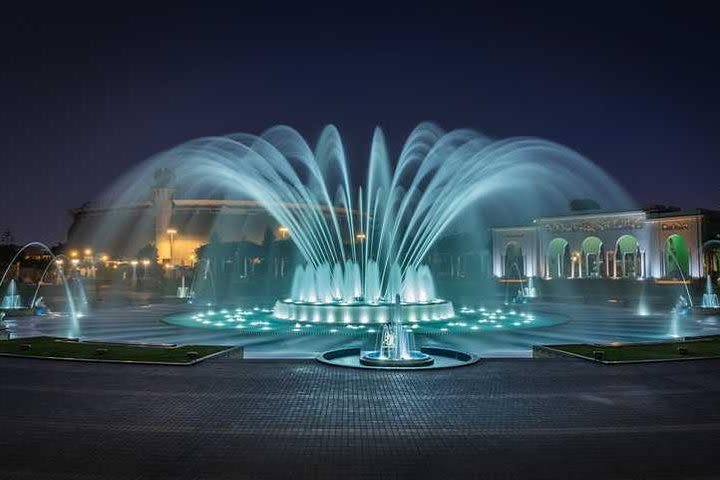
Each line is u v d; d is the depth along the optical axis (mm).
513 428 10852
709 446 9867
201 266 86188
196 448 9695
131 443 9945
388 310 29766
